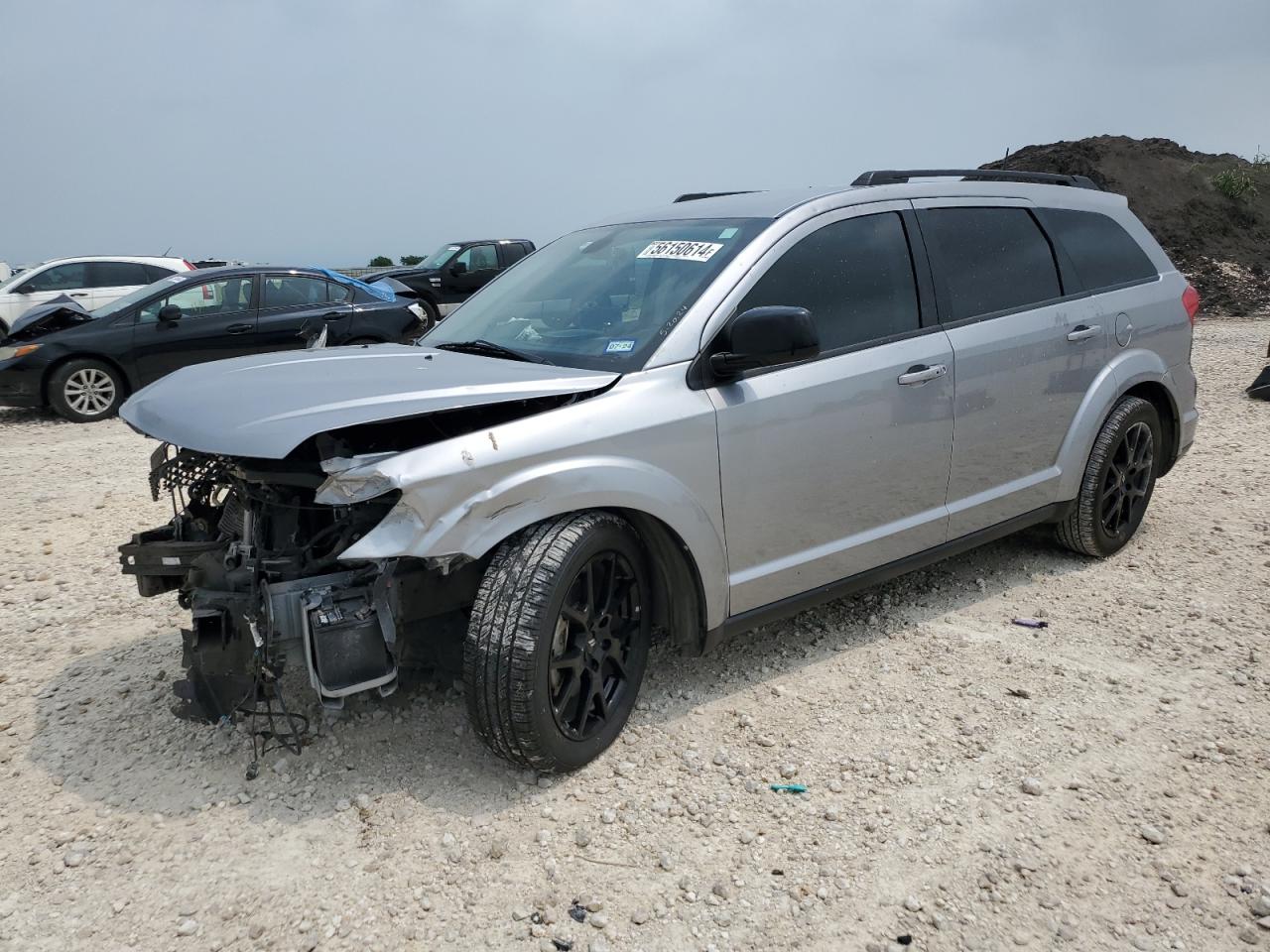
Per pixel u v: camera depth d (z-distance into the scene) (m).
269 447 2.74
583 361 3.48
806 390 3.65
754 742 3.44
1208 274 22.94
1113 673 3.90
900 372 3.93
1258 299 21.30
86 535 5.98
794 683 3.85
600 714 3.32
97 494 6.99
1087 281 4.85
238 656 3.05
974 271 4.35
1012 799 3.10
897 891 2.71
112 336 10.59
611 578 3.28
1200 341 14.95
